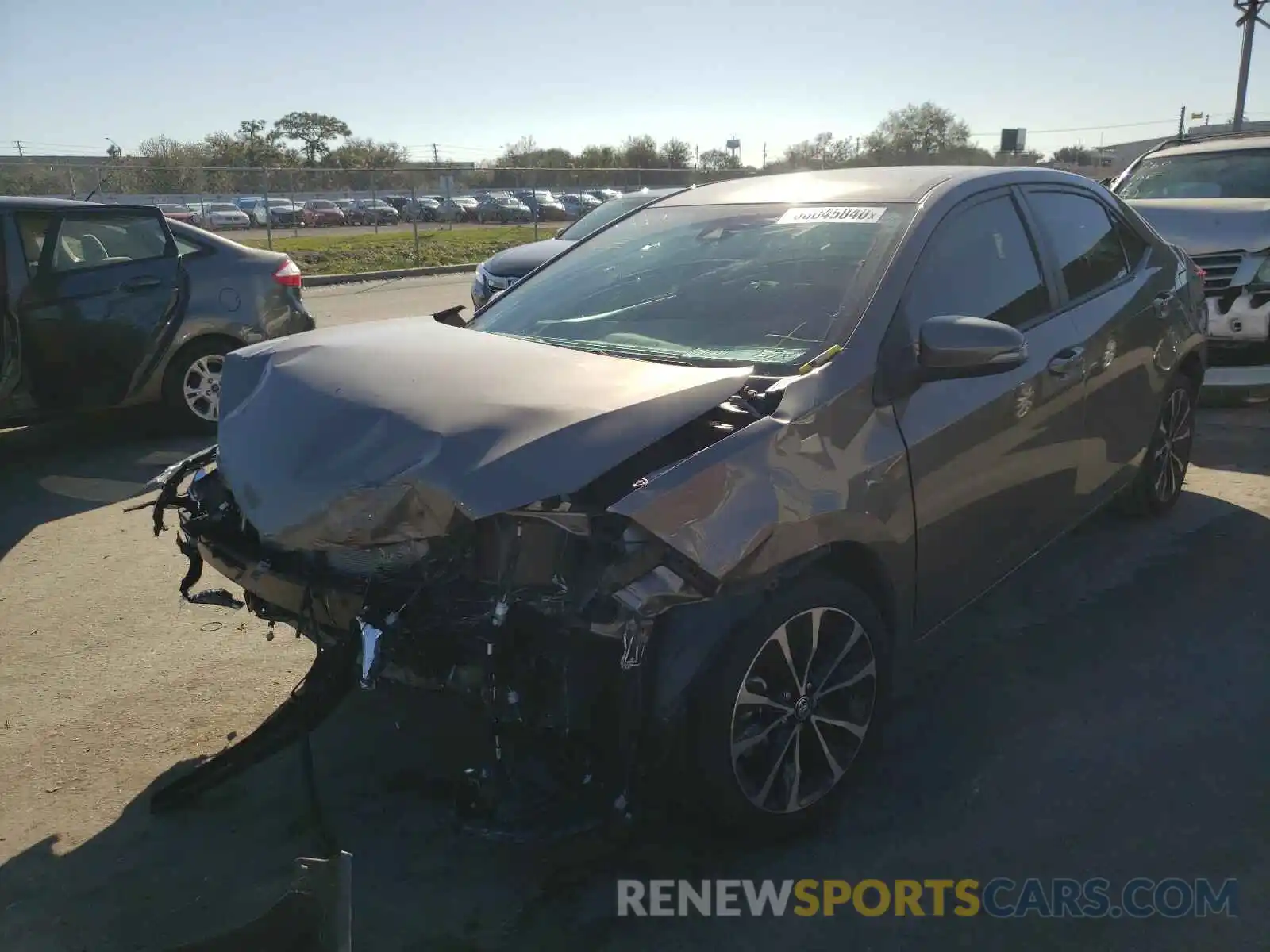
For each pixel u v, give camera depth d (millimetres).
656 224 3973
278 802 2994
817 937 2443
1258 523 4984
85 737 3338
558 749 2416
